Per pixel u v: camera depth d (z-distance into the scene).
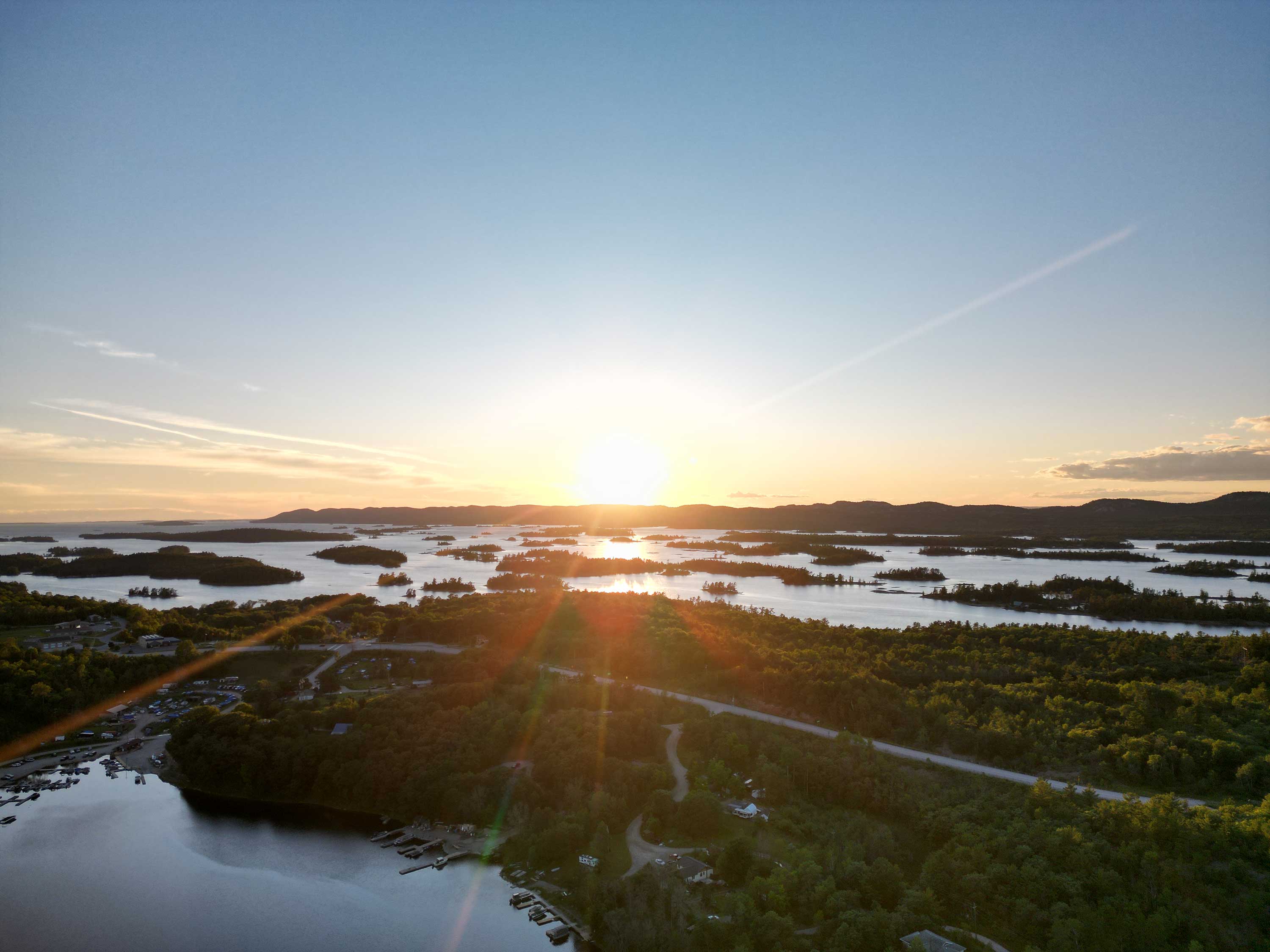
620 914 123.88
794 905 123.56
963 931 115.62
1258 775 159.25
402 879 148.00
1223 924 111.31
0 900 141.62
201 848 161.50
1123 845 129.88
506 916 134.88
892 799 154.75
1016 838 133.75
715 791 166.50
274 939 129.75
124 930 132.50
